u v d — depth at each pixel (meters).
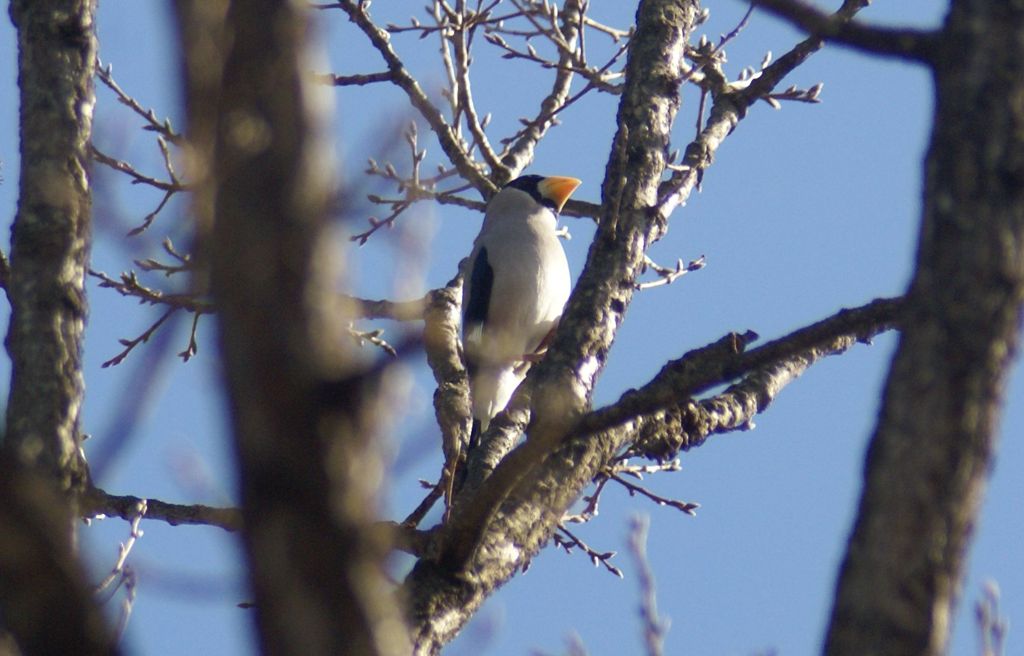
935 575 5.30
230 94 3.80
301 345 3.83
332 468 3.86
